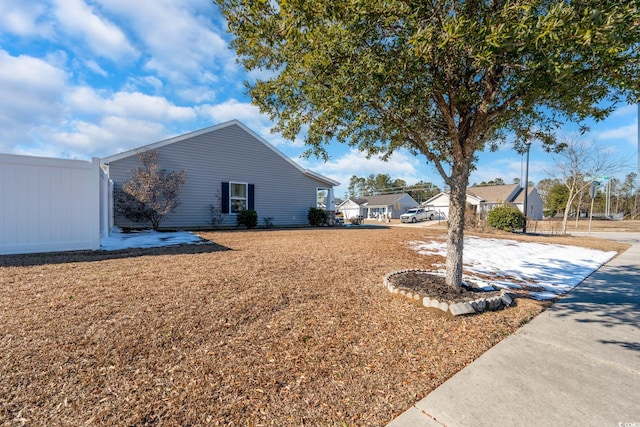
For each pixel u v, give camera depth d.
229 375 2.05
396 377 2.15
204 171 12.64
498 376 2.20
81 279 3.93
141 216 10.66
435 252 7.57
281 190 15.12
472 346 2.67
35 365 2.01
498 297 3.68
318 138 3.68
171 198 10.79
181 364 2.15
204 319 2.87
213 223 12.84
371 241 9.07
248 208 13.92
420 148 3.97
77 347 2.26
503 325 3.15
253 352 2.37
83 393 1.78
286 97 3.49
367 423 1.68
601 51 2.19
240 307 3.20
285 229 13.04
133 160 10.95
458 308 3.29
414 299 3.63
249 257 5.85
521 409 1.82
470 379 2.15
